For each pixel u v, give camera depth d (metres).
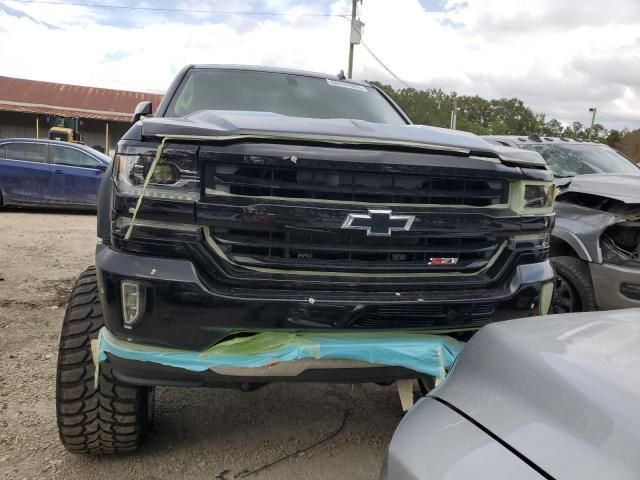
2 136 37.38
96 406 2.48
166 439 2.93
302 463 2.76
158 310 2.12
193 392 3.50
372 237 2.26
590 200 4.80
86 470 2.63
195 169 2.13
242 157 2.13
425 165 2.30
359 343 2.22
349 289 2.24
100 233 2.44
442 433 1.43
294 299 2.15
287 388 3.62
